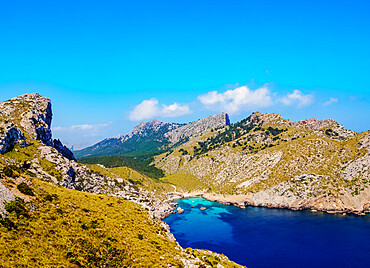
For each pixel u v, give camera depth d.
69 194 65.44
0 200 45.44
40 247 40.38
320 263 100.56
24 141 163.62
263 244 125.06
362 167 196.12
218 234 145.75
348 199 182.12
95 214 60.53
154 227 68.75
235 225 162.88
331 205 185.75
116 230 56.81
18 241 39.12
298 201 198.25
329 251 111.44
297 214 182.50
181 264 54.25
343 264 98.75
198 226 164.62
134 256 49.56
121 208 71.50
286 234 138.12
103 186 195.88
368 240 121.62
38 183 62.03
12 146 154.62
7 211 44.50
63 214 53.12
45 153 165.88
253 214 190.00
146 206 83.75
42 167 150.50
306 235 134.12
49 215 50.19
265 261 105.31
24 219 44.91
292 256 108.56
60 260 39.81
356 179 191.75
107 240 51.38
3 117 191.00
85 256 43.53
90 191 181.50
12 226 41.78
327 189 195.38
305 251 113.06
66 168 160.75
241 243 128.62
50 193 59.44
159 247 57.88
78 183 180.38
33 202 51.34
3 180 52.81
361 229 138.88
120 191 199.25
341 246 116.06
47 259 38.56
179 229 159.38
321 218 167.38
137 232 60.56
